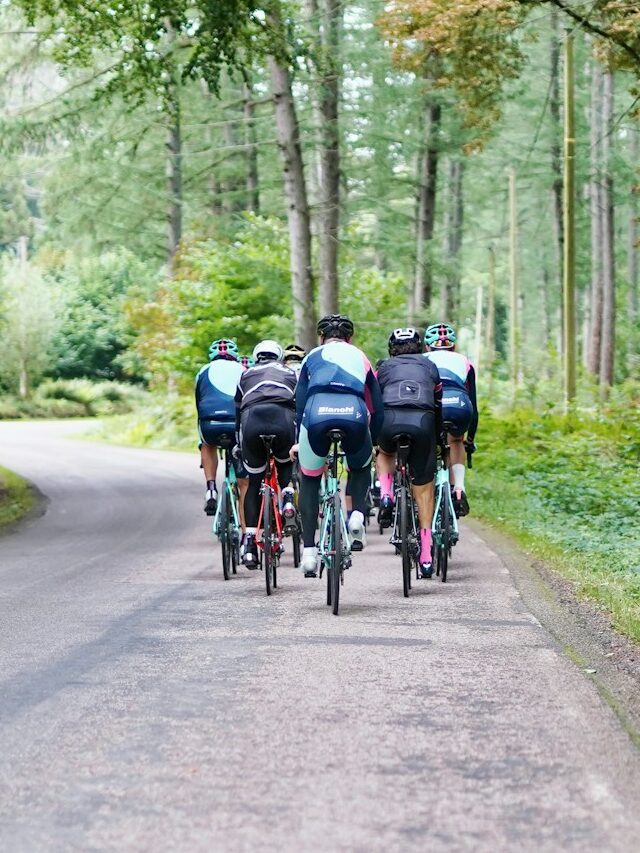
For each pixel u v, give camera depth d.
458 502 37.91
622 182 159.62
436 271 137.38
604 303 161.62
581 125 165.88
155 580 37.72
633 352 174.25
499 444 87.31
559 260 178.38
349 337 31.92
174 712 19.39
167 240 161.75
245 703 19.95
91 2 66.50
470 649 24.69
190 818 14.23
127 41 73.12
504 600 31.84
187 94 134.50
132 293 160.88
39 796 15.09
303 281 95.19
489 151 179.38
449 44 67.81
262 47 71.25
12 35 118.69
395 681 21.61
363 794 15.12
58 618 29.70
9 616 30.36
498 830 13.84
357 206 136.25
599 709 19.61
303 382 30.91
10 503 78.88
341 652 24.36
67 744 17.48
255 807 14.62
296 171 95.12
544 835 13.68
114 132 137.00
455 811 14.48
